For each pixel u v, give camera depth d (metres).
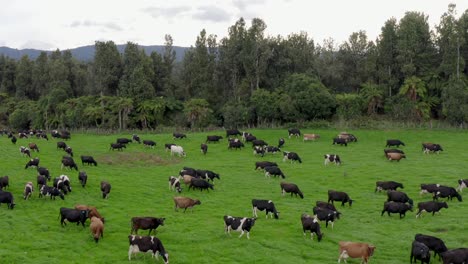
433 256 29.05
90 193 43.88
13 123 122.94
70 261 26.73
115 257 27.69
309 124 90.56
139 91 111.19
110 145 73.69
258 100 97.12
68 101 114.06
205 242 30.94
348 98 96.00
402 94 98.19
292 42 119.12
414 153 67.50
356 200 43.28
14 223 33.41
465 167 56.81
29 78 147.50
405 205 37.41
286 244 30.52
